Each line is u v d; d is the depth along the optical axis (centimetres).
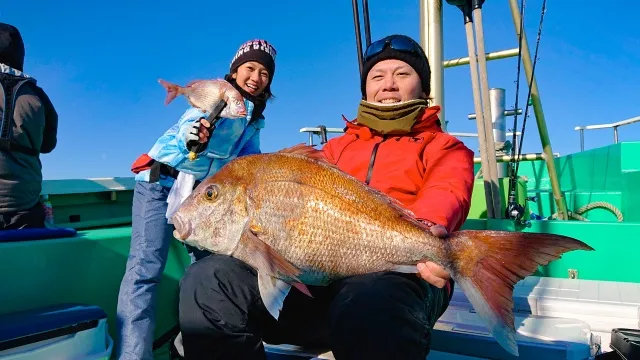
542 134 399
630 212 456
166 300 327
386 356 168
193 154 289
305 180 188
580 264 324
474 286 174
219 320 199
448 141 239
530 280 299
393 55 259
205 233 194
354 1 355
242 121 321
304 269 186
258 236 187
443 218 192
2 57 336
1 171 308
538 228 338
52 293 263
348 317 174
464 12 387
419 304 179
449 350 230
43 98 356
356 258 184
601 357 210
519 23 381
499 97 520
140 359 269
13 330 205
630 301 251
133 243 300
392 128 245
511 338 163
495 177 368
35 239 269
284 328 236
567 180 682
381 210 186
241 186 192
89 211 480
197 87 295
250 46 344
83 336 230
